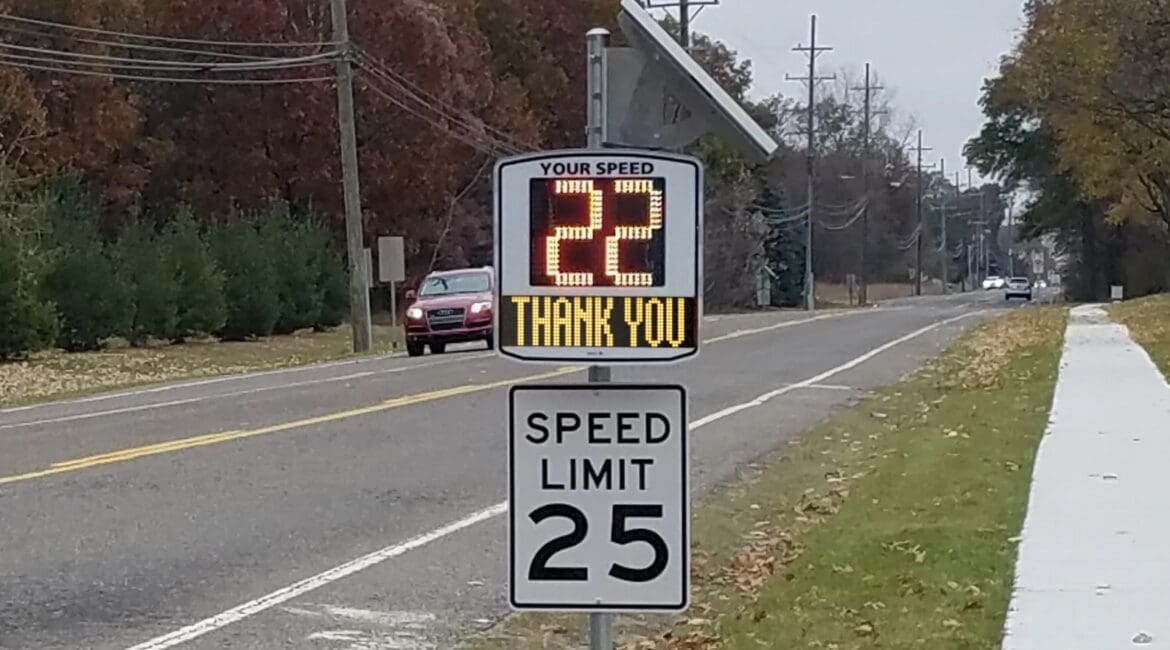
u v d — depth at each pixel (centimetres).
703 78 529
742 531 1184
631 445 535
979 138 8406
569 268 519
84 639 848
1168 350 2908
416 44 5456
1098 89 3462
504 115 5978
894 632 802
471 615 910
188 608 923
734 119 530
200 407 2112
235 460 1548
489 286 3625
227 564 1052
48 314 3556
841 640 791
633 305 519
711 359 3091
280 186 5562
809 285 7725
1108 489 1247
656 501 535
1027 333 3828
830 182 11075
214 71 5400
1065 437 1588
